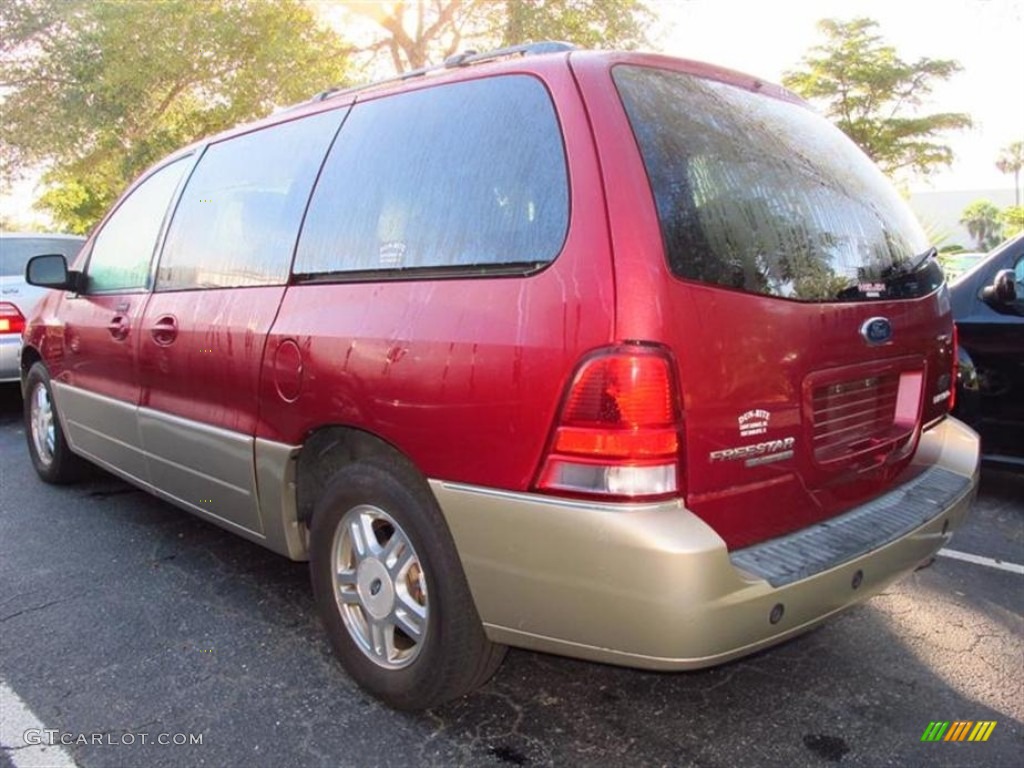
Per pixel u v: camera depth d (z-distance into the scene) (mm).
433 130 2754
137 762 2566
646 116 2408
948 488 3043
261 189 3404
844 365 2664
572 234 2266
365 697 2920
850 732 2756
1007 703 2926
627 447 2137
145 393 3900
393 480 2654
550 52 2598
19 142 17156
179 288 3732
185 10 14641
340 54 16156
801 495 2568
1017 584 3912
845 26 31266
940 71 30672
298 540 3158
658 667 2178
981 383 4844
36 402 5379
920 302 3055
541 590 2283
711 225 2359
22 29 15969
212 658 3188
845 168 3023
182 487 3740
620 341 2145
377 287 2725
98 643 3297
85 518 4730
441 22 15547
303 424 2916
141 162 16625
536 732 2742
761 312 2385
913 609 3652
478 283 2436
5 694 2934
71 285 4547
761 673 3121
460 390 2389
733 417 2312
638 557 2115
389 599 2768
